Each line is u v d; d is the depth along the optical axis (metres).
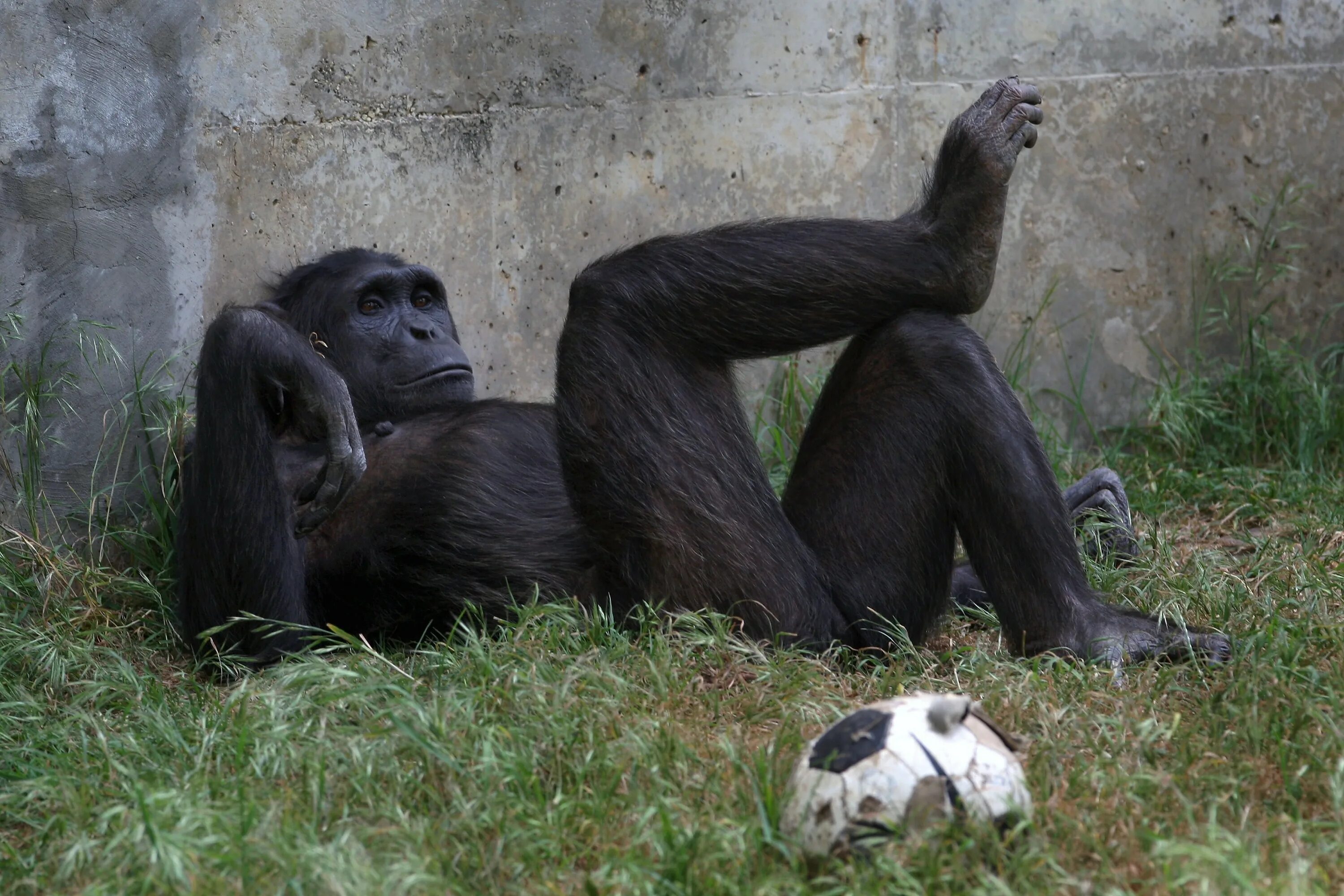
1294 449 26.25
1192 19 26.95
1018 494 15.59
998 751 10.58
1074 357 27.08
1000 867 10.00
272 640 16.56
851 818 10.18
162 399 21.53
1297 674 13.68
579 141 24.44
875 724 10.51
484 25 23.80
